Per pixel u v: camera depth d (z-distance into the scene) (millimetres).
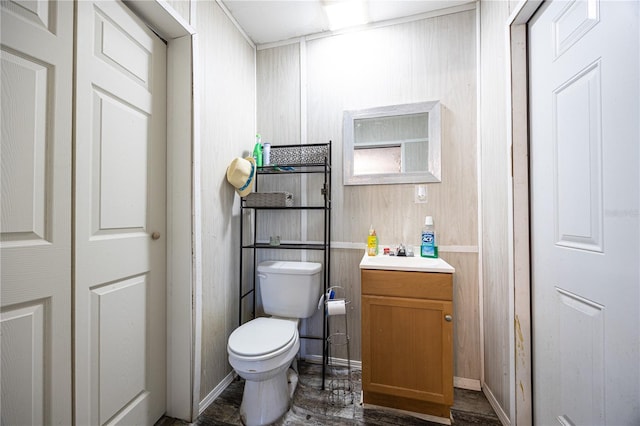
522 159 1176
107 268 1026
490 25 1438
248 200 1707
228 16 1657
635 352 682
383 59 1763
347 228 1803
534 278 1132
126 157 1111
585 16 842
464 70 1625
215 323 1499
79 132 926
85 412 939
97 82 985
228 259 1643
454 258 1624
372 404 1394
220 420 1320
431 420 1311
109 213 1034
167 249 1336
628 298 700
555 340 998
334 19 1745
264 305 1726
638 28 662
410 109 1688
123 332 1100
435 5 1631
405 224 1707
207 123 1437
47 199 844
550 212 1024
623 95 708
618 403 729
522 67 1183
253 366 1184
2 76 743
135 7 1127
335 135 1843
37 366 821
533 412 1139
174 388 1316
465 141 1617
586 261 841
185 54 1317
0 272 740
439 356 1263
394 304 1316
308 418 1331
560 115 964
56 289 866
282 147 1825
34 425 811
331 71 1855
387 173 1722
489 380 1461
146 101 1215
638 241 673
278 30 1845
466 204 1610
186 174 1313
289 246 1730
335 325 1814
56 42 861
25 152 792
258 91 1970
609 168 754
